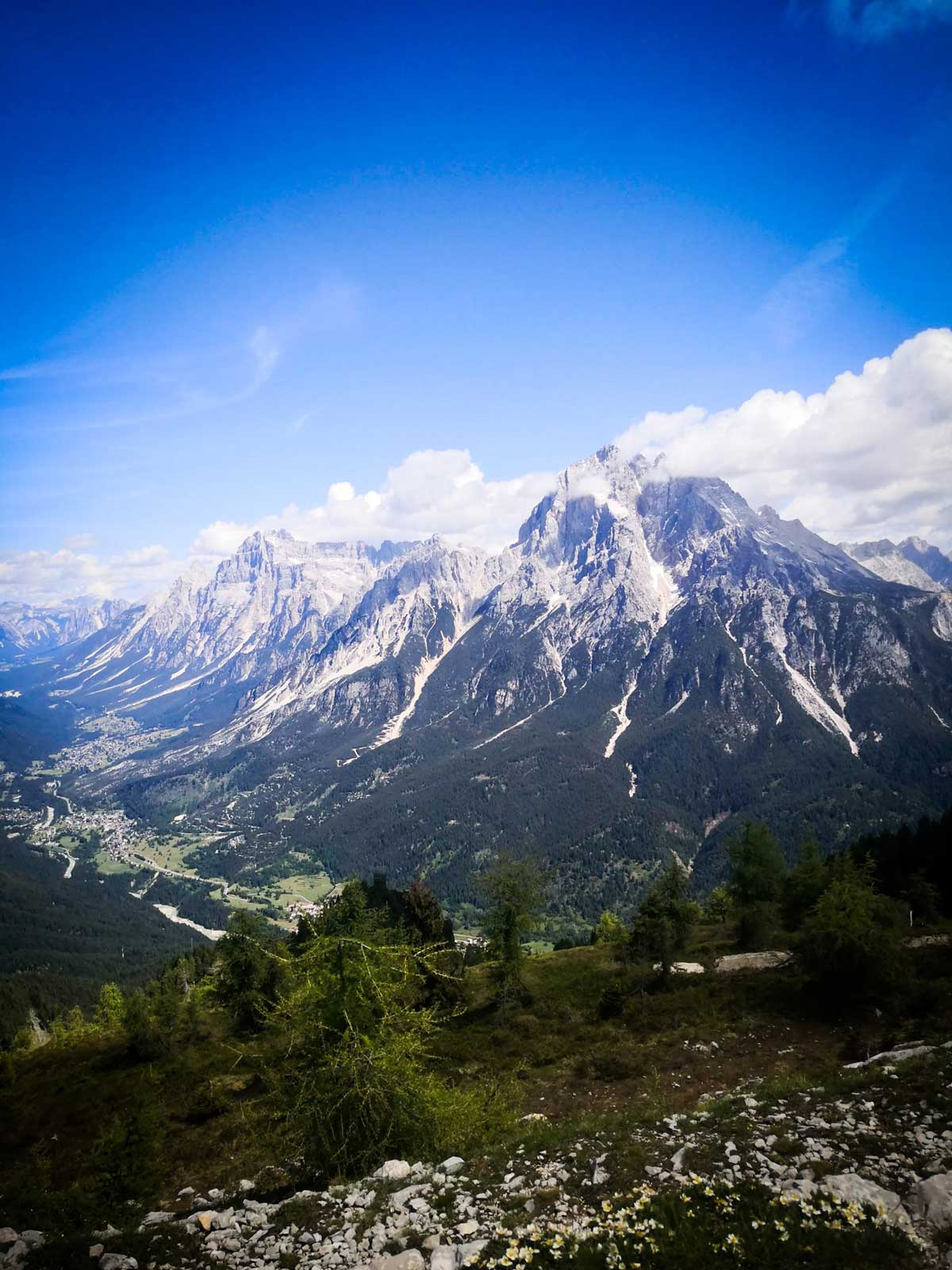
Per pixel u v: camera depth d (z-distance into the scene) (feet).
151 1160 99.60
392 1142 64.39
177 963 332.19
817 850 255.50
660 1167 49.16
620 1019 148.87
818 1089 61.21
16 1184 103.19
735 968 179.11
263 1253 46.98
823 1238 37.70
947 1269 34.91
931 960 140.87
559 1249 40.40
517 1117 81.30
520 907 176.24
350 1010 66.95
